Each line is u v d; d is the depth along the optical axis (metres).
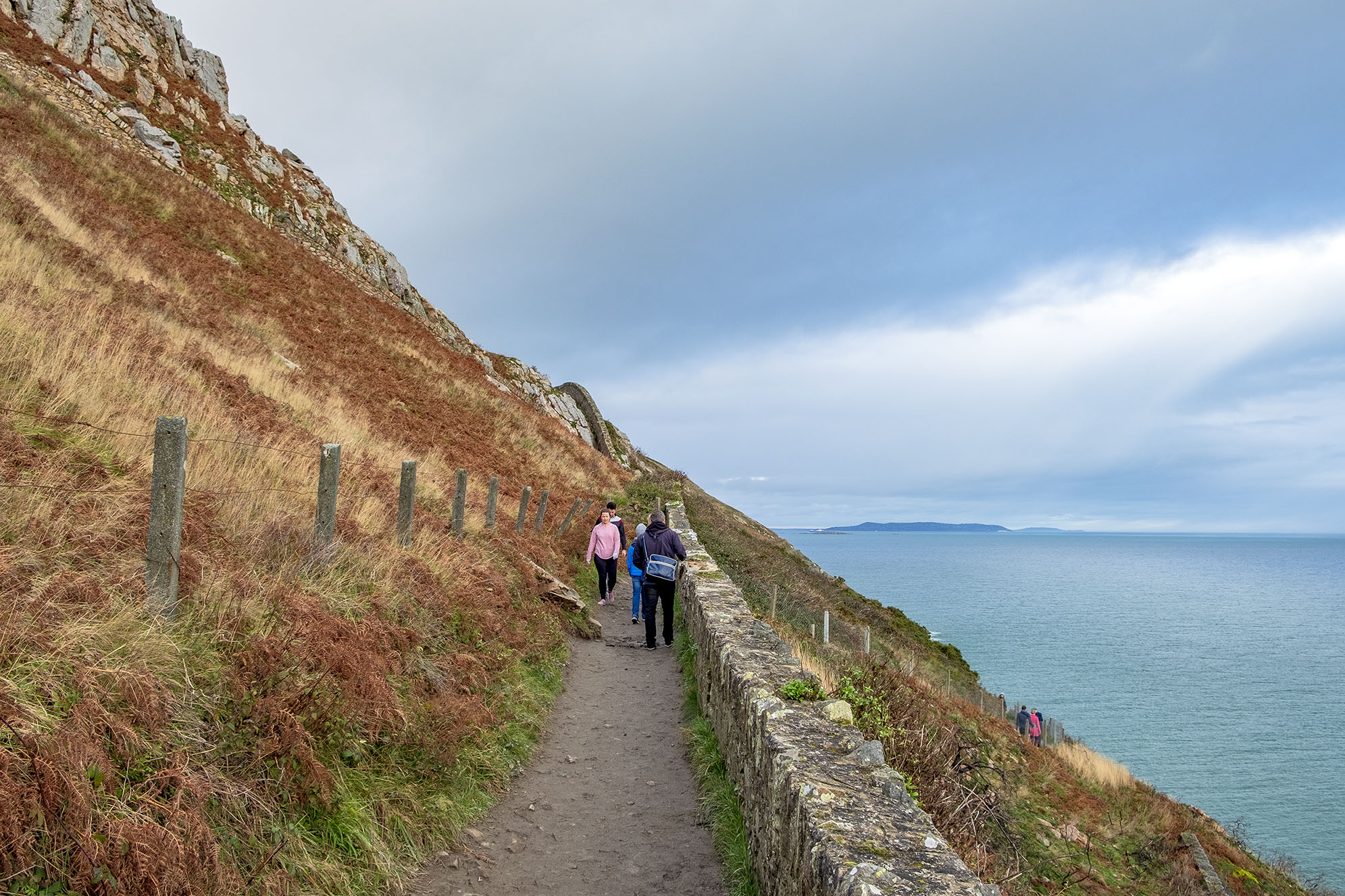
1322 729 83.25
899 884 2.66
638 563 12.09
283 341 18.70
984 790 7.09
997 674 115.00
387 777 4.51
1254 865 14.43
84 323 9.03
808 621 19.31
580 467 28.31
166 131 31.69
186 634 4.11
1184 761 65.62
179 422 4.12
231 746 3.63
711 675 7.16
